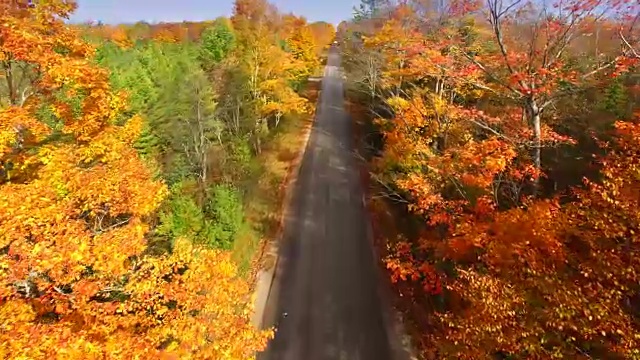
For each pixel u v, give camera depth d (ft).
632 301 29.04
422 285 59.26
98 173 36.63
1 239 26.55
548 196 54.65
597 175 54.13
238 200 75.20
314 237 76.07
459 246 39.88
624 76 63.21
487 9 43.34
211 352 29.96
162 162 84.53
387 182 72.90
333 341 52.26
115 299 32.35
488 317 29.48
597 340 26.55
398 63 78.79
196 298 31.58
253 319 55.83
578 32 40.45
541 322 28.48
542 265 29.17
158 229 55.31
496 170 41.91
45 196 30.19
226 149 97.81
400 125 65.10
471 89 63.52
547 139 44.37
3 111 35.22
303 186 96.17
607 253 27.27
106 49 120.06
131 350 26.63
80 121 41.29
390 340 52.44
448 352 34.73
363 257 70.44
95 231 34.91
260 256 69.36
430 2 74.74
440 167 49.80
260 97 115.03
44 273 29.48
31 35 36.70
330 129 131.75
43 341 23.13
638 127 33.63
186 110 92.27
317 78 195.52
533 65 43.27
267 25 134.82
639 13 37.06
